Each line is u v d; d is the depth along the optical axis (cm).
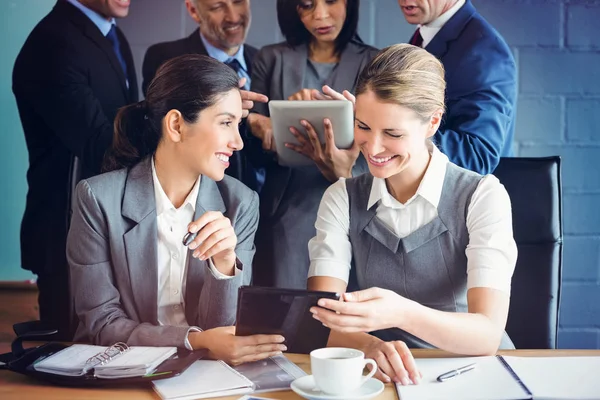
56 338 161
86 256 149
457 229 146
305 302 119
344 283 153
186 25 246
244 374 118
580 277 251
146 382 112
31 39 241
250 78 243
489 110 225
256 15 241
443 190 148
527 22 246
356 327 118
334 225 156
